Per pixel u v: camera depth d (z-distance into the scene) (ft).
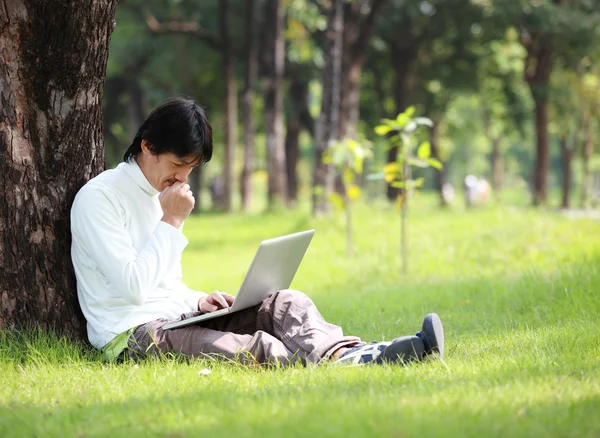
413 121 54.90
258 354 22.20
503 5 147.43
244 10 158.81
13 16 24.43
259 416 16.19
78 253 24.12
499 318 32.86
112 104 175.11
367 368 20.72
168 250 23.41
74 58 24.86
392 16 152.25
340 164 66.64
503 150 385.91
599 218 91.76
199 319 22.84
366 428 14.82
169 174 23.57
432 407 16.53
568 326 28.09
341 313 35.17
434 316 21.31
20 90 24.90
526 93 206.18
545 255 56.34
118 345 23.41
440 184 179.73
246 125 147.13
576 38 148.77
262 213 131.95
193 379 20.63
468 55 167.43
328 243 76.23
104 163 26.86
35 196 25.21
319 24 130.21
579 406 16.60
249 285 22.36
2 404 18.93
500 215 90.27
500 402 16.92
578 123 201.26
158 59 151.33
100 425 16.51
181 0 152.56
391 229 84.28
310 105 201.57
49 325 25.38
